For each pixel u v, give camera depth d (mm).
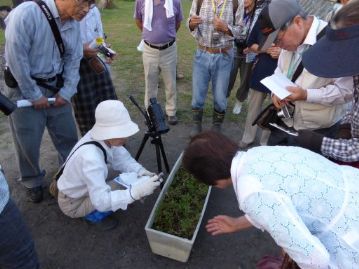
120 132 2311
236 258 2660
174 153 3898
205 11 3613
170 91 4305
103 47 3346
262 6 3959
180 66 6418
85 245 2721
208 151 1514
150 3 3822
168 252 2557
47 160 3678
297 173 1389
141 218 2975
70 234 2805
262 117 2971
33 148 2814
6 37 2348
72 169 2412
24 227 1809
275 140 2885
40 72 2570
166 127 2850
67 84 2764
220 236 2828
